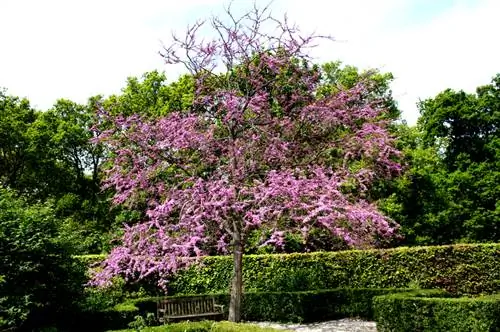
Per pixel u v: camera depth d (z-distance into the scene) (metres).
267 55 9.92
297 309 12.16
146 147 9.16
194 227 8.04
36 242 8.92
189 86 20.77
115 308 11.03
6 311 7.98
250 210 8.14
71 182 25.17
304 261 14.62
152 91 22.19
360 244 9.38
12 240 8.72
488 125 22.34
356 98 9.85
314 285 14.10
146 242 8.57
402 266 14.16
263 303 12.78
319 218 7.74
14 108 23.22
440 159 23.44
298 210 8.35
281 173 8.32
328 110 9.34
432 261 14.04
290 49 9.81
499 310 7.11
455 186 21.44
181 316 10.98
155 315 12.06
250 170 9.28
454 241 21.19
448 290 13.80
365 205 8.76
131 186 9.27
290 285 14.05
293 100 9.96
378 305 9.17
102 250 17.11
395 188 20.02
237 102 9.16
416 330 8.16
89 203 23.58
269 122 9.64
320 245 15.95
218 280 14.90
